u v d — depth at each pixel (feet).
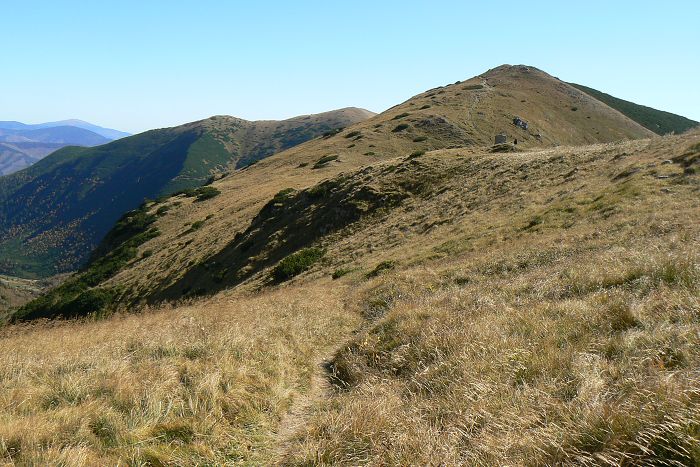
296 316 46.32
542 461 12.51
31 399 19.80
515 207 81.56
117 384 21.07
